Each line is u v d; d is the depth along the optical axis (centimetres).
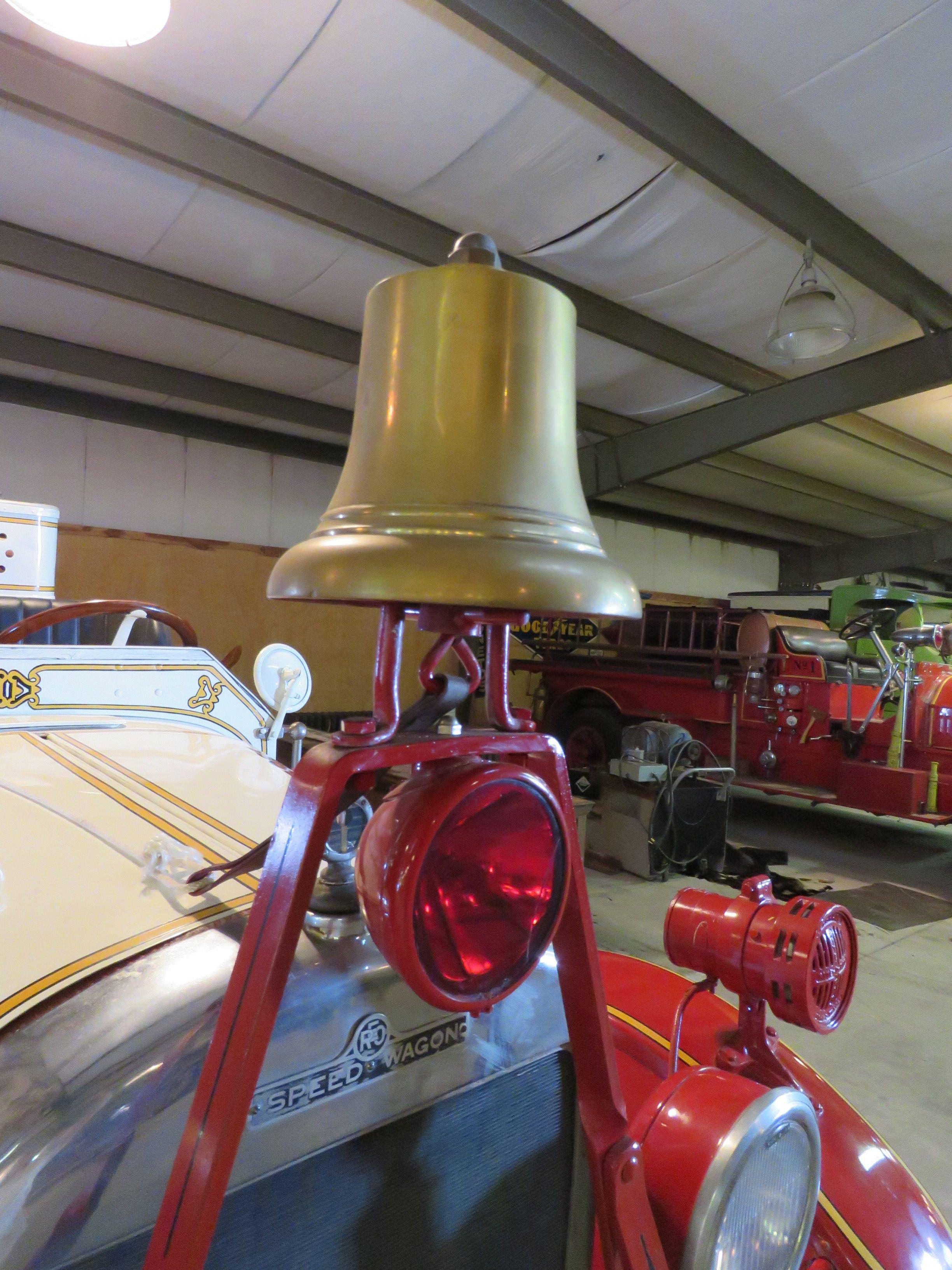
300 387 645
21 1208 55
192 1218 51
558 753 63
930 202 370
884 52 280
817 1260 93
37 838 92
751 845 548
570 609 50
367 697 862
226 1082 51
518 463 55
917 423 704
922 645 582
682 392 620
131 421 693
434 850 48
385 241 383
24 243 415
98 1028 61
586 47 277
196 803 110
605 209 379
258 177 346
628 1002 119
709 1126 70
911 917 404
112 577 701
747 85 297
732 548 1247
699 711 602
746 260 423
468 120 320
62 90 300
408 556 49
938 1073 254
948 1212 189
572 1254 92
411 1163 75
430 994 49
